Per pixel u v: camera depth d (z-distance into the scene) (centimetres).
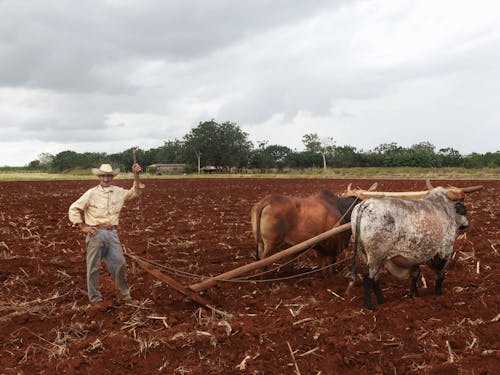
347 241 859
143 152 10169
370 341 571
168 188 3362
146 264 692
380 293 706
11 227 1428
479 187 741
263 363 523
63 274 872
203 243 1186
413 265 726
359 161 7675
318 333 588
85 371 512
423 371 500
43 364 525
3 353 559
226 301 743
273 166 8712
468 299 723
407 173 5425
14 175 6588
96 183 4178
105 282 831
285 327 607
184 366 516
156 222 1549
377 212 678
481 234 1247
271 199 815
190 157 8706
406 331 601
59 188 3416
